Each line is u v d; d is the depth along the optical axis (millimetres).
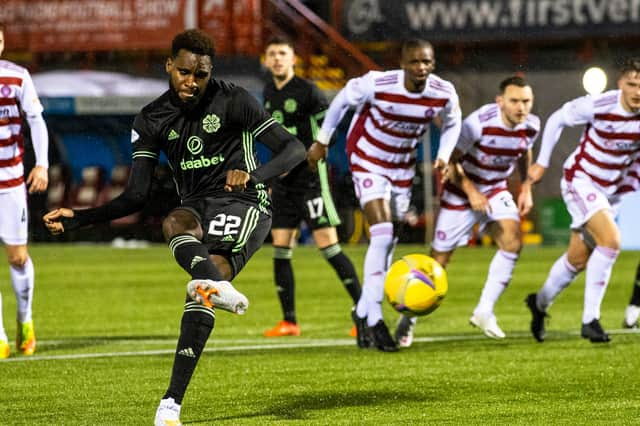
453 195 22062
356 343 21922
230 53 55656
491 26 54156
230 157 13969
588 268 21016
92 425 13930
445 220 22188
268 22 55812
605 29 53344
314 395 15914
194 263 12797
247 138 14062
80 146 58656
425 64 19750
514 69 54906
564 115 21531
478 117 21297
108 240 57812
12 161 19844
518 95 21062
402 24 55188
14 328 25344
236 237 13789
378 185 20672
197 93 13445
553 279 21359
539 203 52250
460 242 22312
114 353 20594
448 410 14727
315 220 23188
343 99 20344
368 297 20594
